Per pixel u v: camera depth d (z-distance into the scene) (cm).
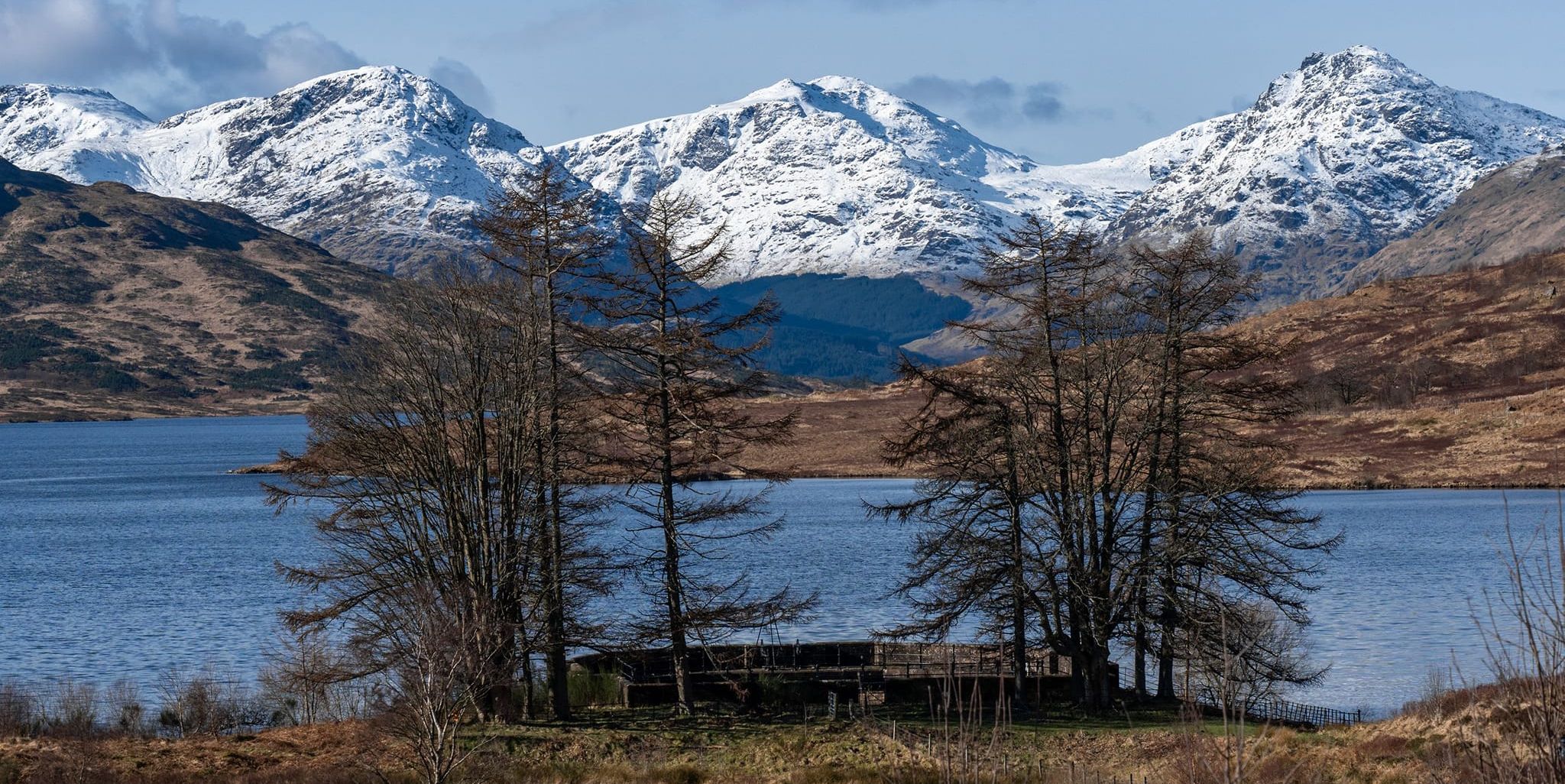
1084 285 5325
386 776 4147
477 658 3938
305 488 5316
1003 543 5203
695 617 5062
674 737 4838
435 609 3962
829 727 4950
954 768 4031
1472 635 7294
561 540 5047
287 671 5341
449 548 5003
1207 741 4234
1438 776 2312
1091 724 4934
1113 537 5244
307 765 4466
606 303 5022
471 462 5091
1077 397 5359
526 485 5016
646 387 5028
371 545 5047
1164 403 5206
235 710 5756
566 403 5000
